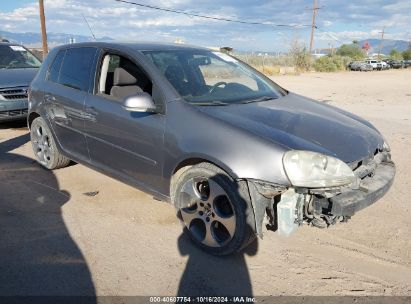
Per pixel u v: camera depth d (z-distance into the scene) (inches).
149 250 135.9
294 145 119.2
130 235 145.5
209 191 130.0
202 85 154.1
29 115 215.5
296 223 119.3
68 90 182.9
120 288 115.9
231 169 119.9
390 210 170.6
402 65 2348.7
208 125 128.9
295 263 130.0
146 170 148.3
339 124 144.7
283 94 178.2
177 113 136.5
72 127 181.2
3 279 118.7
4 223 152.9
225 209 128.6
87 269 124.5
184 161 134.3
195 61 168.4
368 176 134.4
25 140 275.6
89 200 174.7
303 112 150.9
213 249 131.3
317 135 130.4
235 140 122.3
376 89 758.5
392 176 140.5
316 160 115.8
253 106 147.5
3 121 296.5
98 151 169.5
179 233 147.3
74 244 138.6
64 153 193.6
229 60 189.5
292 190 117.7
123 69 164.6
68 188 187.8
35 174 205.6
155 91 144.9
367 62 1940.2
